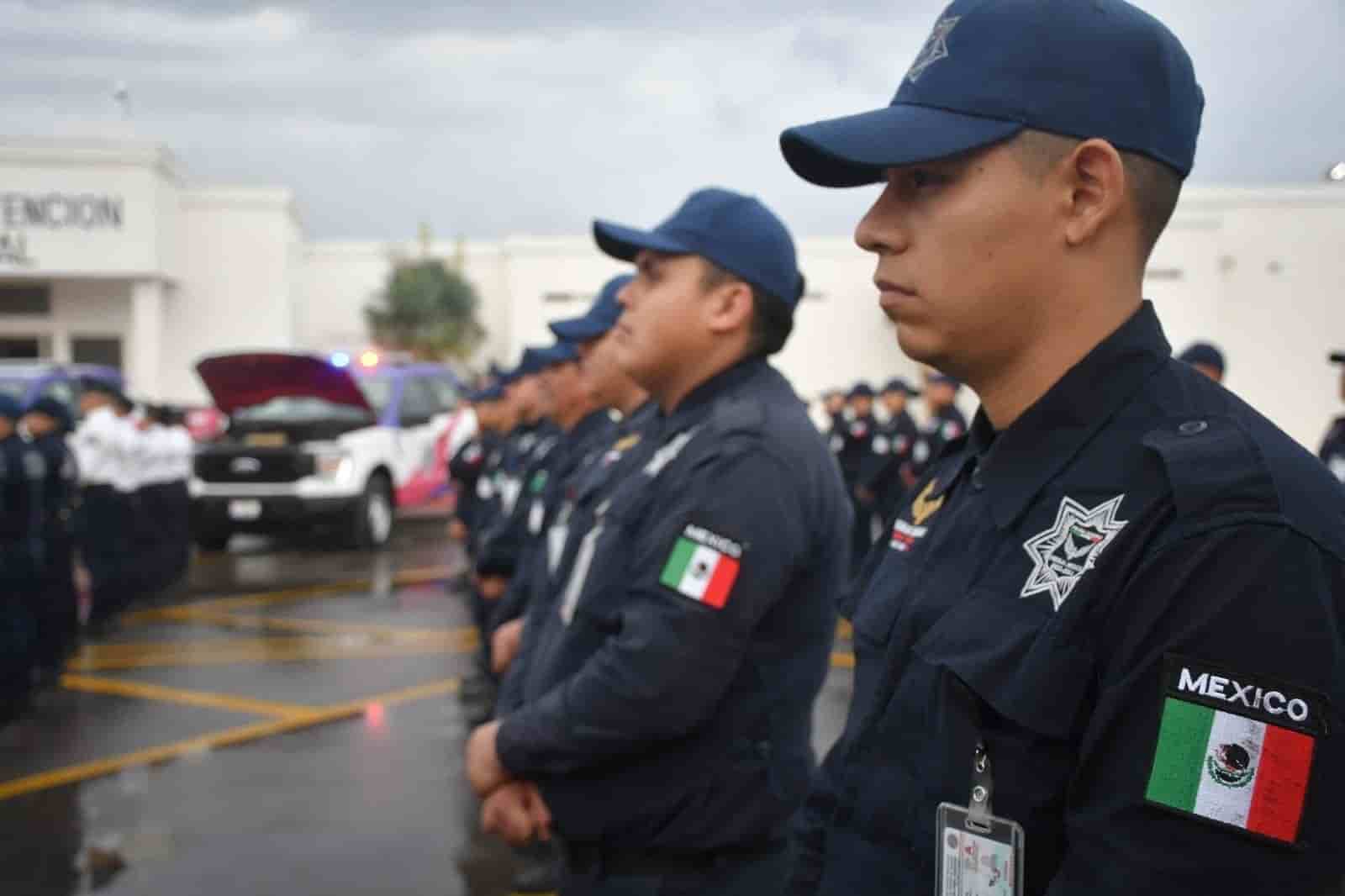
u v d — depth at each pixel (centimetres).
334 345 3078
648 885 188
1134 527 92
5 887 378
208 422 1700
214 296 2752
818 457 198
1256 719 83
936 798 101
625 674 179
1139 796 87
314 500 1116
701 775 186
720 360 211
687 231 211
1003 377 108
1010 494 103
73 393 1320
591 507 227
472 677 640
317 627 799
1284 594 84
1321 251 674
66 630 705
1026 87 100
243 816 441
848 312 2592
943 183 104
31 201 2462
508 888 377
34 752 523
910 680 105
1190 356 530
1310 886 82
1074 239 101
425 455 1258
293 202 2889
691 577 180
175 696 620
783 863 190
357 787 472
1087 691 93
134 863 398
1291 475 89
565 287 2883
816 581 195
